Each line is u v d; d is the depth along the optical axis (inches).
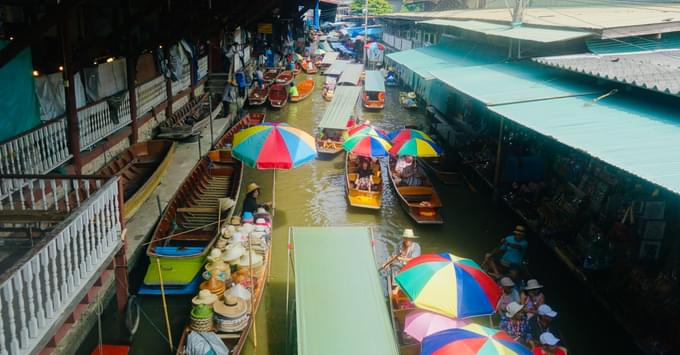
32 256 238.4
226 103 997.2
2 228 329.4
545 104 477.7
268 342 406.0
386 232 606.5
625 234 436.5
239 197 690.2
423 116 1202.6
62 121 479.8
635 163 313.7
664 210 421.7
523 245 480.1
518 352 286.2
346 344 307.4
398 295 425.7
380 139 687.7
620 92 475.8
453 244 579.8
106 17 609.6
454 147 852.0
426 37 1378.0
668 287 386.3
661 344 368.2
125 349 363.3
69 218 276.2
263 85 1323.8
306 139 595.5
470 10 1342.3
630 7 734.5
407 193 671.1
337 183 756.6
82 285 286.5
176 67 764.0
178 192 556.4
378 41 2373.3
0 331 220.2
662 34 538.3
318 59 2054.6
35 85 458.0
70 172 492.4
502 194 655.1
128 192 560.4
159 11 740.7
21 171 414.9
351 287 359.6
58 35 483.5
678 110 409.4
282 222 625.6
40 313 247.8
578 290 474.3
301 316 328.8
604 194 491.5
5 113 418.0
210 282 409.4
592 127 395.9
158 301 435.8
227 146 758.5
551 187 605.9
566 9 852.6
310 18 2716.5
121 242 348.2
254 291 426.3
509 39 743.7
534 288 415.8
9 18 429.4
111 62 604.7
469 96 554.3
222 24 937.5
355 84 1360.7
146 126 735.1
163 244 476.1
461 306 340.8
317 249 400.5
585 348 407.5
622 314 409.1
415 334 351.6
